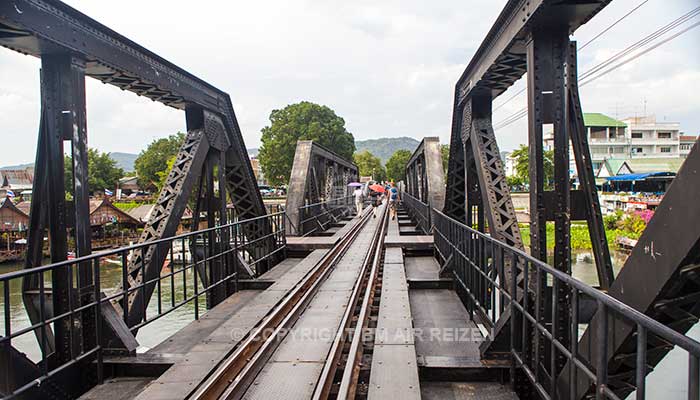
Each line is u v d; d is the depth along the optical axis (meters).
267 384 4.20
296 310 6.24
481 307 5.35
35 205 4.56
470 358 4.40
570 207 4.01
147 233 6.09
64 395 4.14
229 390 3.90
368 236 15.44
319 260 10.22
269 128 61.25
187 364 4.39
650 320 1.92
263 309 6.32
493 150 6.20
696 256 2.40
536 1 3.64
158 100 6.72
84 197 4.51
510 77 5.68
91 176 63.97
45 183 4.57
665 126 53.62
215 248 7.65
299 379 4.30
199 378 4.08
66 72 4.42
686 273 2.51
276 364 4.64
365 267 9.61
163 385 3.95
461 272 6.92
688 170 2.36
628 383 3.29
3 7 3.58
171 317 13.57
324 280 8.63
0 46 4.18
